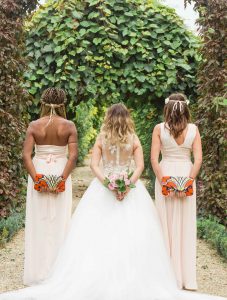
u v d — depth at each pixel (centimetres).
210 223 696
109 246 412
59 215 483
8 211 735
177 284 466
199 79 775
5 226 657
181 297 400
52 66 835
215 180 752
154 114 981
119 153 455
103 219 430
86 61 830
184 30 853
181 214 473
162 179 466
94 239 418
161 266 416
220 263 575
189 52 852
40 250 478
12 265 546
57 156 482
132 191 450
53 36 816
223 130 716
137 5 845
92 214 434
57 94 482
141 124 1119
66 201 487
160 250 425
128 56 832
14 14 729
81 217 437
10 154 732
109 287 390
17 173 776
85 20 830
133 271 398
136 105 943
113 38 829
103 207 437
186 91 882
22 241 654
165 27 848
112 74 840
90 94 848
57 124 478
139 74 843
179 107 465
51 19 814
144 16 841
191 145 473
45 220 479
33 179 473
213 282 505
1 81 717
